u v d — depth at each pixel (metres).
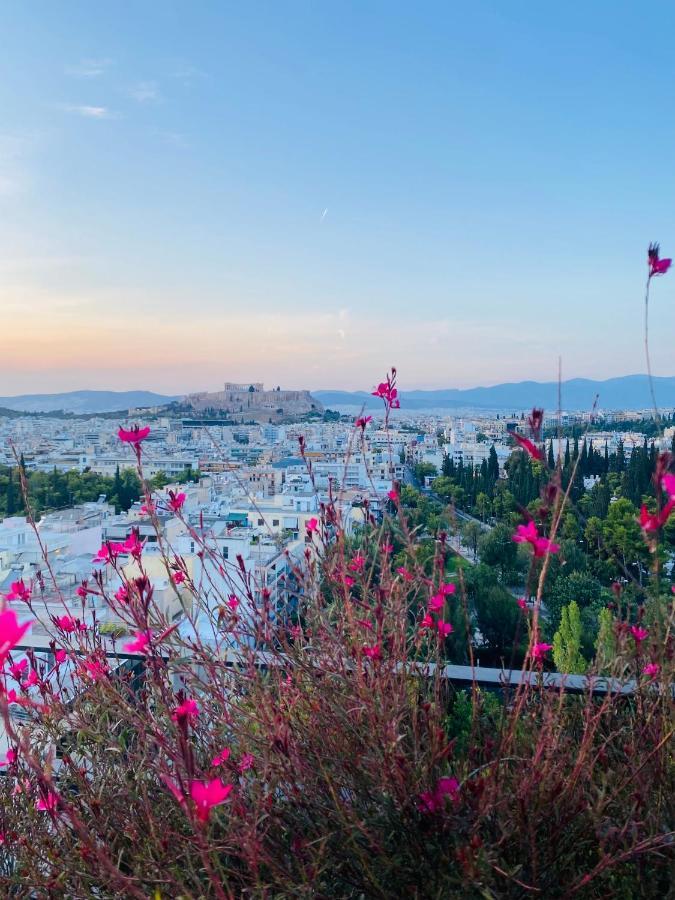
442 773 1.54
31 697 1.77
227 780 1.33
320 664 1.80
